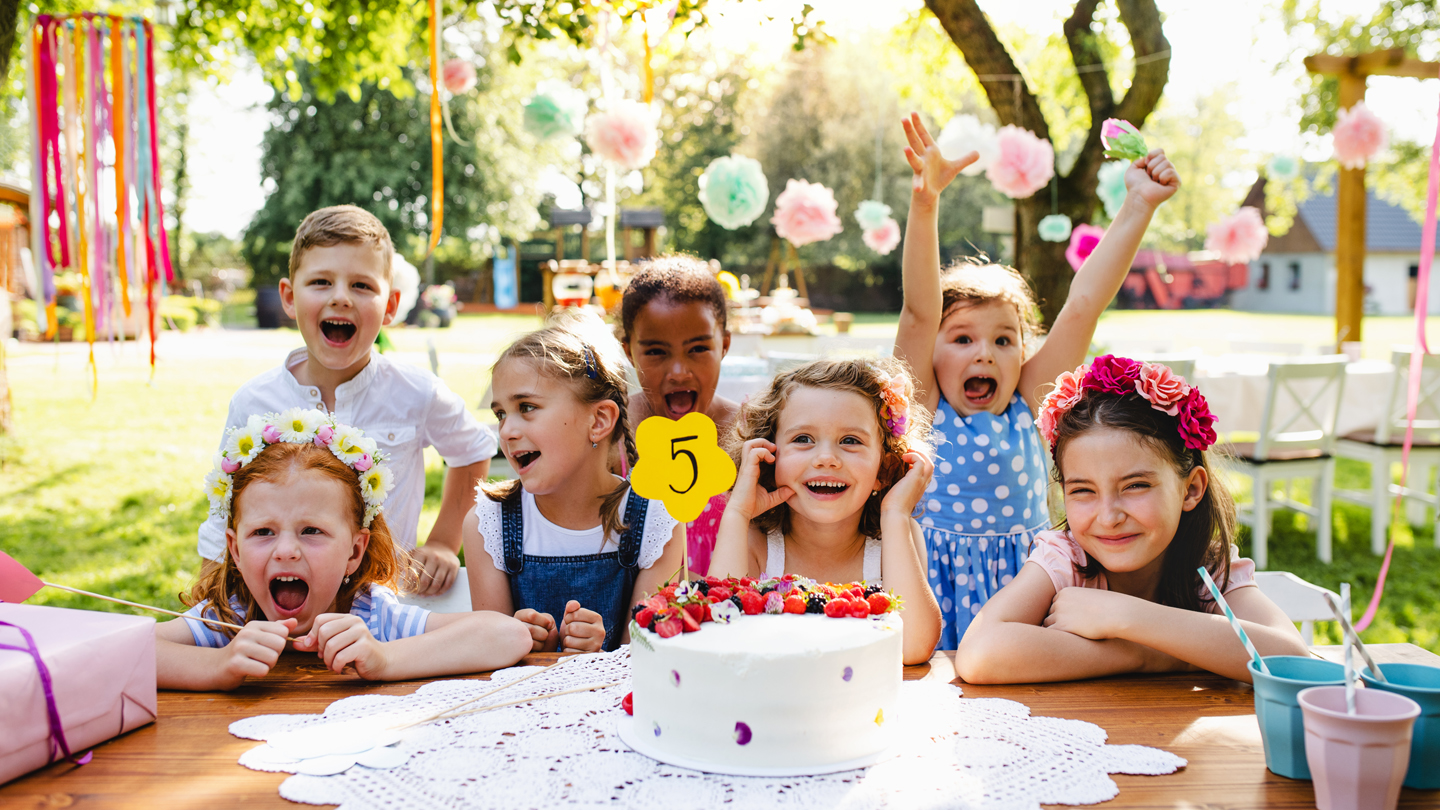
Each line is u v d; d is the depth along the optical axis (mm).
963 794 975
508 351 1770
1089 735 1133
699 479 1232
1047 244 5707
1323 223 31734
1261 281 33156
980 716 1195
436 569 2254
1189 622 1352
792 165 23609
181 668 1330
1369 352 12422
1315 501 5156
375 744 1104
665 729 1077
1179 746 1120
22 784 1024
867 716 1068
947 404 2242
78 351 13992
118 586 4070
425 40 5977
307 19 6270
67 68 4719
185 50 6574
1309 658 1111
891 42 7887
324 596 1517
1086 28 5785
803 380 1653
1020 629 1362
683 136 25266
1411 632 3631
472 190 24141
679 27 4770
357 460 1550
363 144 23938
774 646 1047
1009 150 4438
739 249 27438
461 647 1406
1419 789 1003
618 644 1872
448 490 2535
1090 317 2193
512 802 962
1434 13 7121
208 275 28594
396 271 3076
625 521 1890
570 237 28359
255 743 1138
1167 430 1449
